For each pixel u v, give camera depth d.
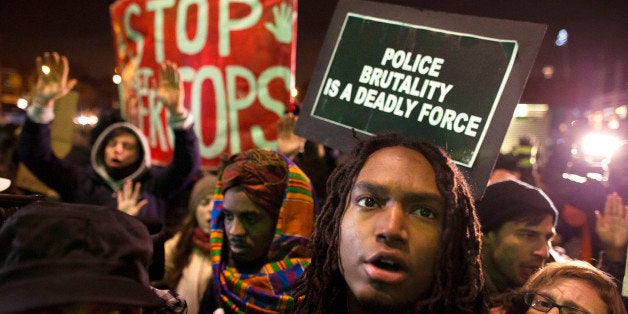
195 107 3.12
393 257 1.12
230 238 2.12
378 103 2.11
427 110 2.02
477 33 1.98
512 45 1.91
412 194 1.16
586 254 2.75
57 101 3.54
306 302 1.34
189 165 3.05
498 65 1.92
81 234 1.11
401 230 1.13
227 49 3.08
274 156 2.17
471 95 1.95
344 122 2.15
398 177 1.17
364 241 1.15
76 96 3.59
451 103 1.98
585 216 2.82
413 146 1.23
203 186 2.76
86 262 1.09
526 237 2.10
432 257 1.16
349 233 1.18
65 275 1.06
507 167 3.82
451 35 2.03
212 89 3.09
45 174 3.21
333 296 1.29
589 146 3.22
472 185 1.89
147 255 1.19
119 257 1.12
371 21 2.19
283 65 3.04
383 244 1.13
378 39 2.16
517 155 3.88
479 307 1.26
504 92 1.90
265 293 2.04
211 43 3.10
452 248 1.17
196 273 2.64
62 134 3.55
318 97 2.22
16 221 1.11
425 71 2.05
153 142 3.22
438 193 1.17
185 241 2.72
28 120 3.16
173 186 3.09
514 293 1.76
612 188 2.59
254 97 3.06
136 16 3.25
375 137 1.28
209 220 2.70
